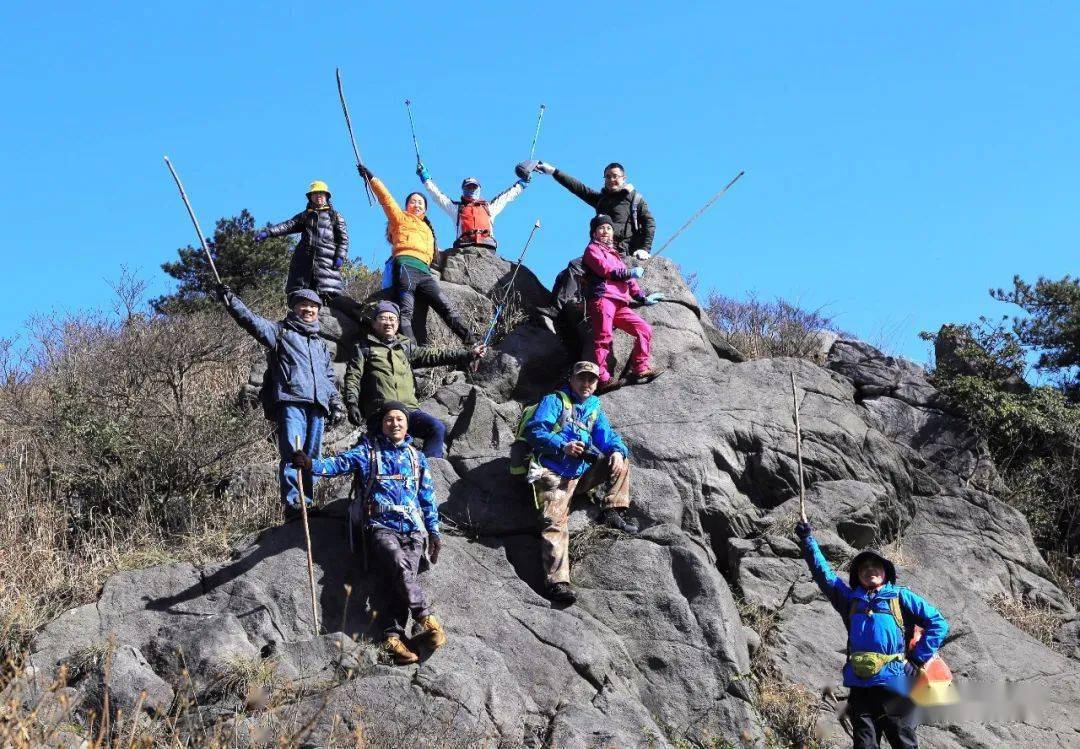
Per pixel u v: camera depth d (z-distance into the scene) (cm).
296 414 947
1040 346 1478
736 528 1030
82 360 1273
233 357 1303
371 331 1080
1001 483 1201
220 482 1073
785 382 1164
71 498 1050
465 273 1330
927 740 897
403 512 870
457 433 1058
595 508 970
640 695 870
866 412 1195
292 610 864
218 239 2094
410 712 769
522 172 1424
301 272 1241
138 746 680
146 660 809
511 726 793
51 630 838
